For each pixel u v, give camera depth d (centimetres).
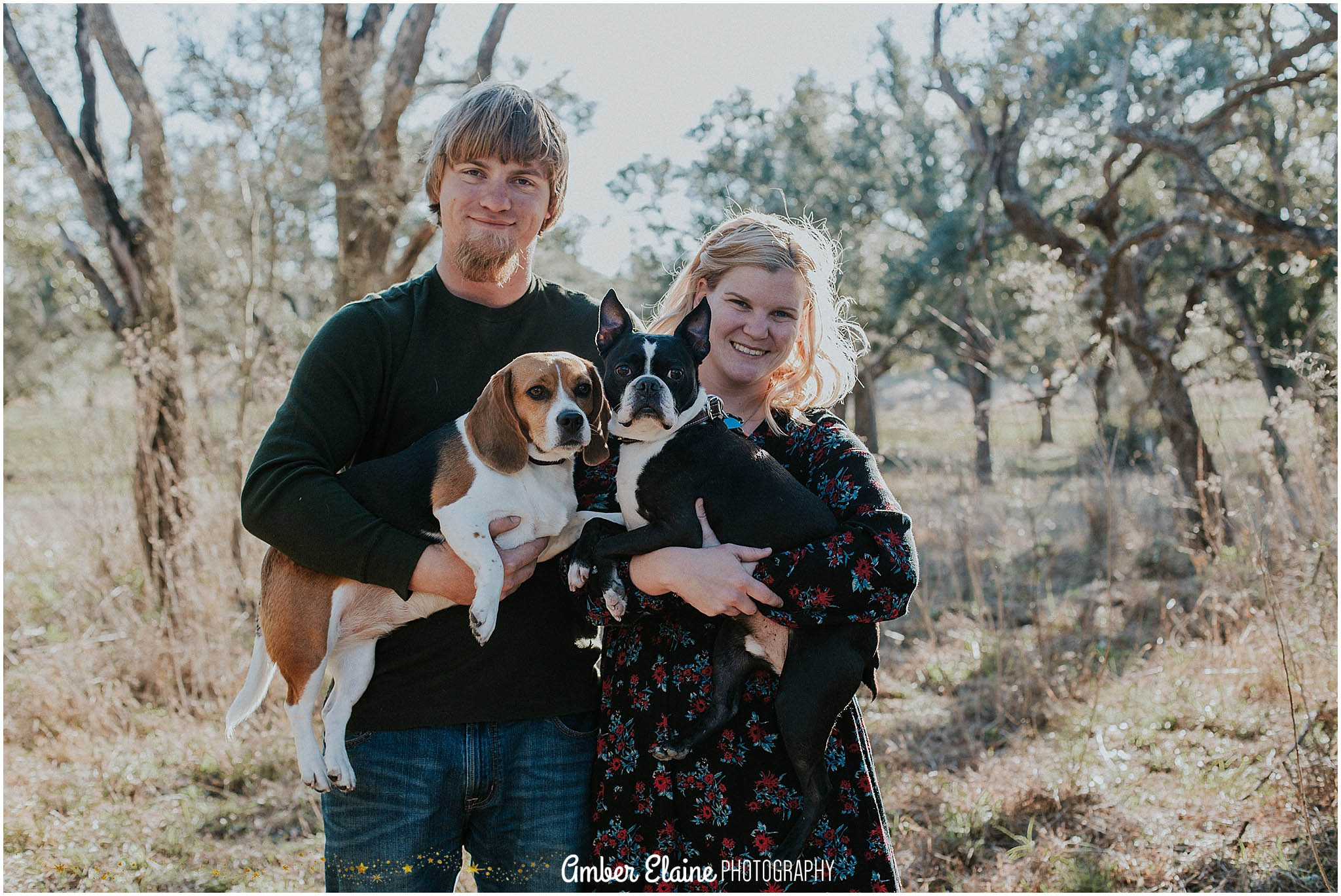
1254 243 766
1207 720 518
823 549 221
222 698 589
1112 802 446
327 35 796
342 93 794
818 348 280
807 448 253
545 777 237
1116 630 679
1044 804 452
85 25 759
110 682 593
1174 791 450
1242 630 599
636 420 244
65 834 449
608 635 244
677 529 239
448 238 247
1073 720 536
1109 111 1206
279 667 236
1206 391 683
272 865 429
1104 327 904
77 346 2067
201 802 487
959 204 1714
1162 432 898
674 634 232
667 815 220
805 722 221
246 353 800
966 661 644
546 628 244
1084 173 1474
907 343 2025
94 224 751
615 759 228
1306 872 375
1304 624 541
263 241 1147
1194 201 870
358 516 224
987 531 755
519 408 239
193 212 1066
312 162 934
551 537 245
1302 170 1228
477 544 228
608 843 224
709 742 224
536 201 245
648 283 1867
